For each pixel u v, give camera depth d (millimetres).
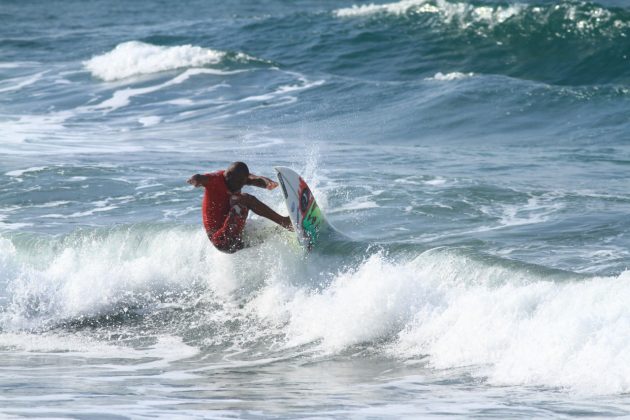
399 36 110312
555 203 46969
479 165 58875
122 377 26828
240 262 35375
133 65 101812
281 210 41375
